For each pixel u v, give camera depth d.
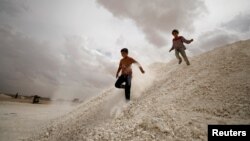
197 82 6.13
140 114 4.95
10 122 10.98
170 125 4.10
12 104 25.11
